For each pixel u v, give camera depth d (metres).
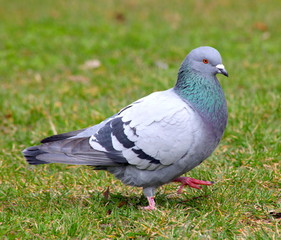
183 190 9.03
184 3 26.59
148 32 21.23
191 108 7.94
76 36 20.98
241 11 24.28
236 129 11.21
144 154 7.77
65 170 10.15
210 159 10.12
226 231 7.41
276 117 11.94
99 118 12.10
